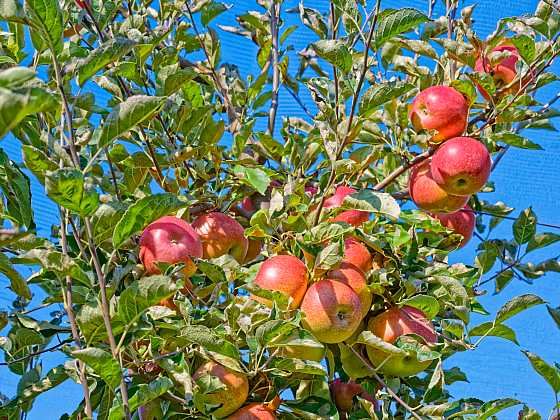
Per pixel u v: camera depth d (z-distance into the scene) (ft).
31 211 5.16
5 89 4.04
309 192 6.17
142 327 5.08
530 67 6.00
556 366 5.58
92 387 5.35
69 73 4.79
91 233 4.73
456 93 5.97
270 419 5.41
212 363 5.44
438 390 5.68
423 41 6.23
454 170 5.85
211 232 6.00
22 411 5.86
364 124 6.05
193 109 6.10
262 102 6.93
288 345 5.25
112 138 4.71
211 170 6.25
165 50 6.47
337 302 5.43
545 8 6.14
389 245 5.75
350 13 5.93
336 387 5.98
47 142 5.03
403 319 5.68
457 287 5.62
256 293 5.39
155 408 5.49
